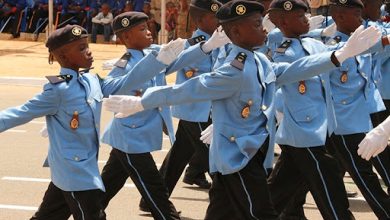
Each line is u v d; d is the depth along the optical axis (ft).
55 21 103.81
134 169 26.99
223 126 21.88
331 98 26.45
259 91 21.89
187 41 29.50
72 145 23.12
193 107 30.58
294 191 26.63
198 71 30.78
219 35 25.50
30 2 107.34
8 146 45.73
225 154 21.79
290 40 26.09
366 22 31.78
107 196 27.94
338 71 28.04
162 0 92.07
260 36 21.79
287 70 22.76
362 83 28.35
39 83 74.59
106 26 102.01
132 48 27.68
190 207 32.68
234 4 21.65
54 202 23.80
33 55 91.20
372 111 29.50
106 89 24.18
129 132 26.99
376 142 21.07
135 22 27.43
